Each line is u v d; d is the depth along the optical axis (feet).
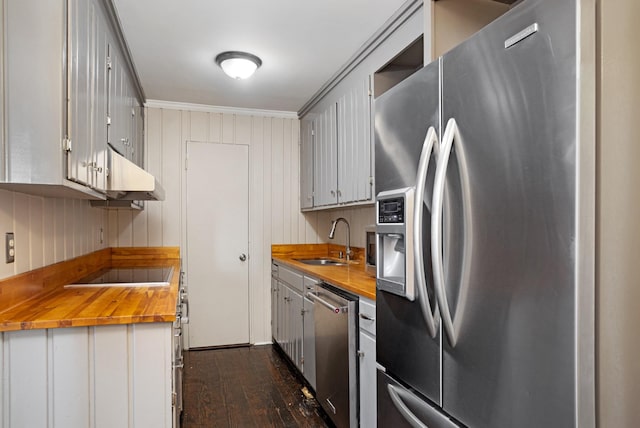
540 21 2.73
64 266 7.47
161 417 5.16
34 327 4.76
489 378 3.15
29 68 4.54
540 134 2.73
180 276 10.21
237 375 10.92
